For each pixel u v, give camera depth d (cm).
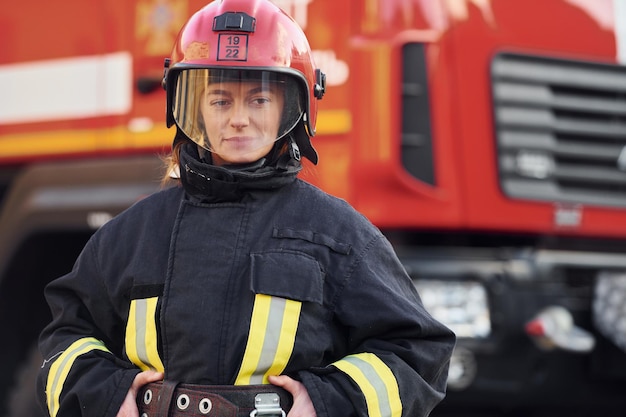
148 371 283
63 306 305
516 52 569
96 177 586
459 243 570
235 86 282
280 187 287
